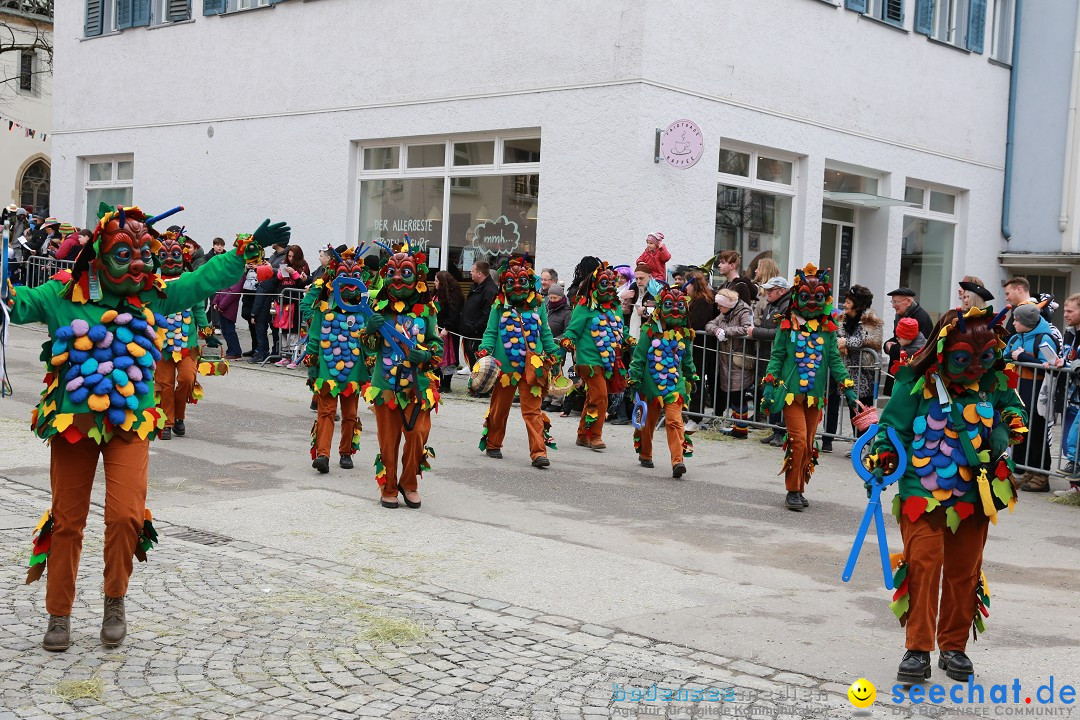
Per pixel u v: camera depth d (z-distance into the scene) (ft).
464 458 35.27
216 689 15.83
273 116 63.46
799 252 55.98
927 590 17.03
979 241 66.28
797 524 28.40
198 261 48.06
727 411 41.83
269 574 21.66
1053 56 65.41
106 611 17.28
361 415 42.93
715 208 51.62
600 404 37.60
